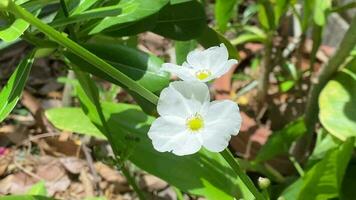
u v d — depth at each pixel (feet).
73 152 1.42
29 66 0.71
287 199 1.07
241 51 1.63
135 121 0.96
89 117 0.96
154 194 1.32
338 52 1.08
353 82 1.12
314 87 1.17
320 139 1.22
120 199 1.33
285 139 1.12
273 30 1.35
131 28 0.83
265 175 1.21
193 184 0.91
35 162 1.41
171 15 0.90
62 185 1.37
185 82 0.62
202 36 1.03
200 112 0.62
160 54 1.64
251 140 1.34
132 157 0.92
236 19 1.69
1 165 1.40
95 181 1.36
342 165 0.95
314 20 1.25
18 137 1.46
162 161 0.93
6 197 0.87
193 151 0.61
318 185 0.94
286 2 1.26
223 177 0.92
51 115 1.07
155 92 0.80
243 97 1.50
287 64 1.49
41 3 0.70
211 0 1.78
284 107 1.46
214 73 0.63
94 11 0.70
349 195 1.07
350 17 1.52
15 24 0.62
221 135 0.60
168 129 0.62
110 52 0.81
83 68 0.77
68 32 0.81
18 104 1.54
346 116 1.08
